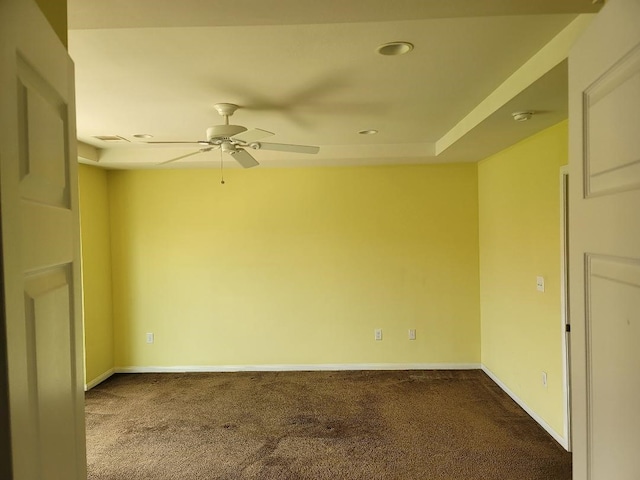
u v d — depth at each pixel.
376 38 2.07
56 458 0.94
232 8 1.38
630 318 0.88
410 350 5.29
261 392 4.59
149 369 5.36
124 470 3.08
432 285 5.27
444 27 1.96
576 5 1.37
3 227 0.71
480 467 3.05
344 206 5.28
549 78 2.24
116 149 4.72
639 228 0.83
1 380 0.71
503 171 4.39
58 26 1.23
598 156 1.01
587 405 1.09
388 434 3.58
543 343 3.63
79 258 1.13
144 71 2.46
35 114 0.87
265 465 3.12
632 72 0.86
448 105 3.19
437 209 5.25
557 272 3.36
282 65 2.39
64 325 1.01
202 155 4.68
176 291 5.35
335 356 5.32
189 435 3.62
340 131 4.00
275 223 5.31
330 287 5.30
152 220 5.32
